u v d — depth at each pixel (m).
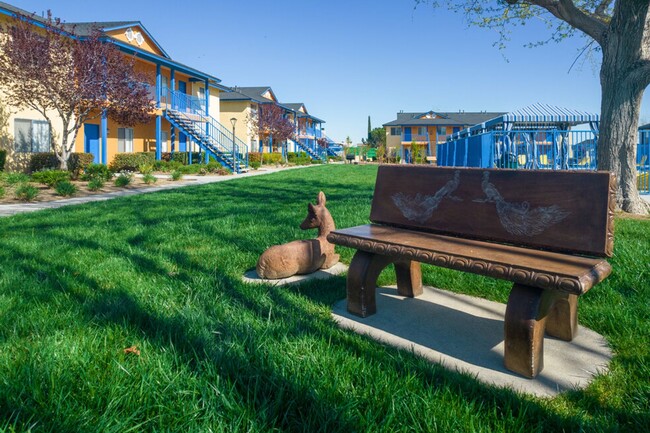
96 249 5.71
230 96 46.28
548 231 3.04
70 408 2.13
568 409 2.35
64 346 2.70
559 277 2.48
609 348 3.11
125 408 2.17
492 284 4.39
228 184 18.53
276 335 3.07
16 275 4.34
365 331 3.38
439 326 3.52
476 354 3.03
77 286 4.11
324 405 2.21
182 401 2.23
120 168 25.25
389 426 2.10
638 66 9.64
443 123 64.62
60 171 15.56
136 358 2.66
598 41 10.47
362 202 11.25
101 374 2.46
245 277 4.79
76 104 17.22
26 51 15.64
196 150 36.41
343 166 43.59
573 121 18.05
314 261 4.93
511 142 18.89
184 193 14.38
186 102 31.31
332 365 2.64
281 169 35.56
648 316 3.51
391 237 3.50
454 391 2.45
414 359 2.86
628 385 2.57
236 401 2.25
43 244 5.89
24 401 2.18
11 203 11.99
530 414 2.25
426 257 3.09
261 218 8.43
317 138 68.56
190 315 3.29
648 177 15.43
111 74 17.67
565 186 3.02
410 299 4.18
